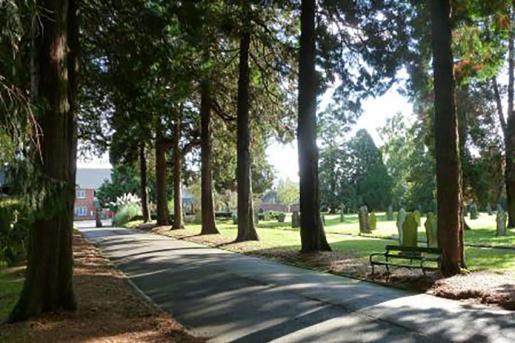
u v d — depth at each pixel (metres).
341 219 46.88
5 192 8.35
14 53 7.84
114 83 18.66
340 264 17.27
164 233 36.59
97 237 34.69
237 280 15.02
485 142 33.03
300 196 21.05
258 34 26.02
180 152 41.28
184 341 8.64
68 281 10.76
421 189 60.16
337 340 8.54
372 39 20.86
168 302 12.28
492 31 18.06
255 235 27.50
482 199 34.06
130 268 18.58
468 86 30.67
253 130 33.09
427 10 18.64
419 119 34.88
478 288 11.82
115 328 9.37
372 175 74.75
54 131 10.00
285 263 19.03
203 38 22.42
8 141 7.55
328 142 76.75
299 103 21.20
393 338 8.49
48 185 8.47
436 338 8.41
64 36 10.40
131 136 29.88
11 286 14.43
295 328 9.41
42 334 8.95
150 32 16.67
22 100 7.87
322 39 22.03
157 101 20.66
